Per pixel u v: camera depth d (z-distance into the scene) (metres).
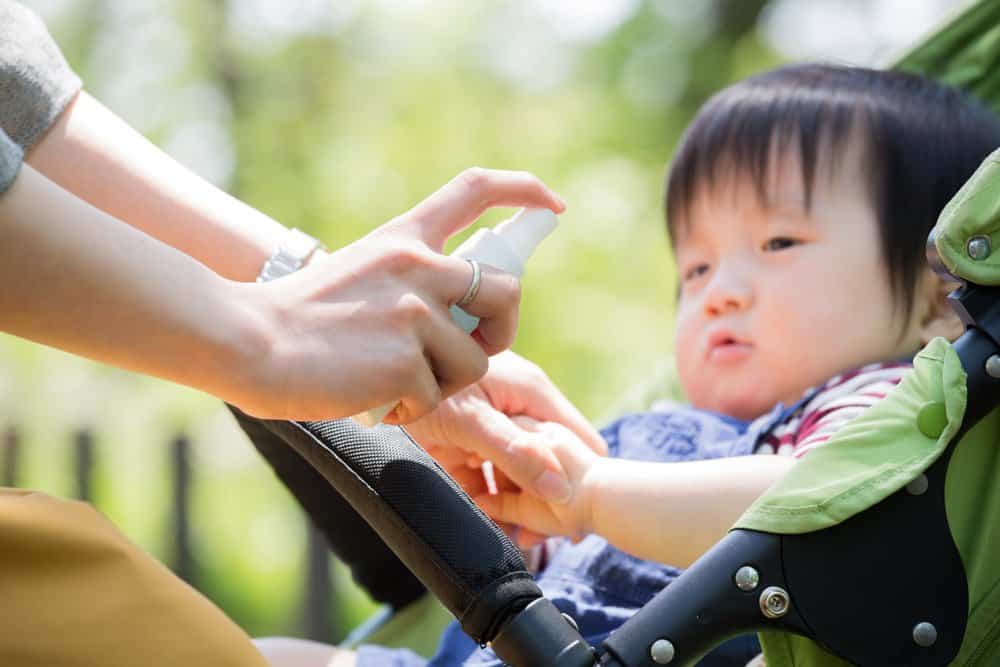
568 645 0.88
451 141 6.29
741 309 1.50
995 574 1.01
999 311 0.98
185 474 4.94
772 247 1.51
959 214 0.98
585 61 6.65
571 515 1.26
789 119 1.54
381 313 0.90
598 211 6.03
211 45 6.46
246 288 0.89
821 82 1.59
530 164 6.28
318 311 0.89
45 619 0.81
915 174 1.49
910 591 0.92
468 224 1.05
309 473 1.33
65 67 1.23
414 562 0.93
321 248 1.23
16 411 5.55
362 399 0.88
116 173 1.21
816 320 1.46
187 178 1.26
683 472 1.22
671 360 1.92
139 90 6.45
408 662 1.40
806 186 1.50
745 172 1.54
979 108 1.61
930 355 0.99
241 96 6.40
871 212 1.48
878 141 1.50
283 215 6.04
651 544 1.21
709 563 0.91
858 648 0.90
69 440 5.08
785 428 1.38
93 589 0.84
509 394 1.32
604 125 6.41
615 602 1.33
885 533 0.93
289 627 5.23
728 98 1.63
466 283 0.95
